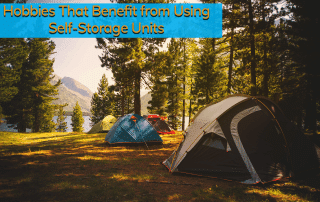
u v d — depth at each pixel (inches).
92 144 508.7
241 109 256.2
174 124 1289.4
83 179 222.8
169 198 174.1
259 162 227.1
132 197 173.3
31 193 174.6
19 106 1168.2
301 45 500.7
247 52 666.8
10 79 936.9
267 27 611.2
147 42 749.9
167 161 292.2
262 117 250.5
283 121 255.9
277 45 598.2
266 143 238.4
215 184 215.3
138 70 697.0
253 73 628.7
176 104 1221.7
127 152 400.5
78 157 350.9
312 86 532.1
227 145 240.1
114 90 778.8
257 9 638.5
